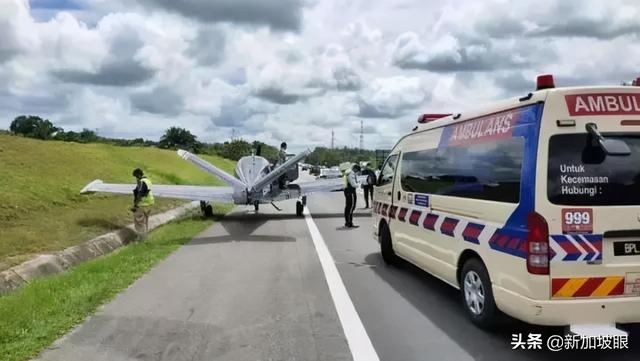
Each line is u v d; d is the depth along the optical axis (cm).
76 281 830
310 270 938
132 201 1895
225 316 657
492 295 570
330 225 1623
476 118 634
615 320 496
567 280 491
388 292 775
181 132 8612
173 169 3838
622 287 495
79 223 1404
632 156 506
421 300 729
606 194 498
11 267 922
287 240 1310
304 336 580
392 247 950
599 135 493
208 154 8462
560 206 492
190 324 625
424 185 784
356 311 676
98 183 1862
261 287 810
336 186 1969
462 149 660
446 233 688
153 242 1266
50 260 1005
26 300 709
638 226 498
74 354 527
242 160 1959
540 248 493
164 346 551
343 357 518
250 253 1124
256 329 605
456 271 661
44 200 1614
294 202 2556
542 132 502
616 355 523
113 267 948
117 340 569
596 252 493
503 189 553
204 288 805
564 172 496
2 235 1169
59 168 2183
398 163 915
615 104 506
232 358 517
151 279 870
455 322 629
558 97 503
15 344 550
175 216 1958
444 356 520
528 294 501
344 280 855
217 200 1756
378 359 512
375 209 1034
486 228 579
